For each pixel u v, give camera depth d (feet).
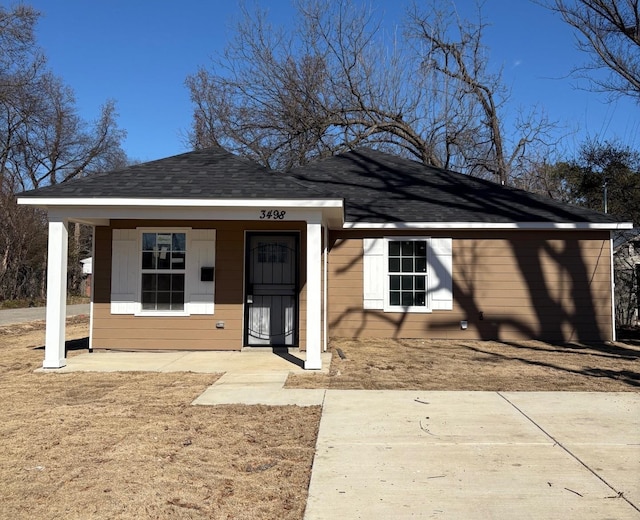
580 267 43.32
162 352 36.58
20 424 19.93
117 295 36.99
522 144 94.99
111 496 13.85
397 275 44.19
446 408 22.47
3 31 97.66
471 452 17.30
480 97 92.99
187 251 37.09
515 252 43.57
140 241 37.04
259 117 87.97
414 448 17.66
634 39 47.42
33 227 98.94
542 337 43.21
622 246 52.90
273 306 37.50
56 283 30.81
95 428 19.45
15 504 13.38
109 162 142.31
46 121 121.29
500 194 49.03
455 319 43.55
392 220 42.91
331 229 43.91
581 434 19.10
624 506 13.42
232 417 21.02
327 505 13.52
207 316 36.94
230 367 31.32
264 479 15.08
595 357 35.45
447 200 47.19
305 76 87.51
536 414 21.59
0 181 96.32
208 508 13.30
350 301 44.09
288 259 37.65
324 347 37.60
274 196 29.81
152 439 18.26
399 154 93.61
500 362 33.42
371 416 21.27
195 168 34.22
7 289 95.35
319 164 55.98
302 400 23.75
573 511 13.16
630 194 68.33
